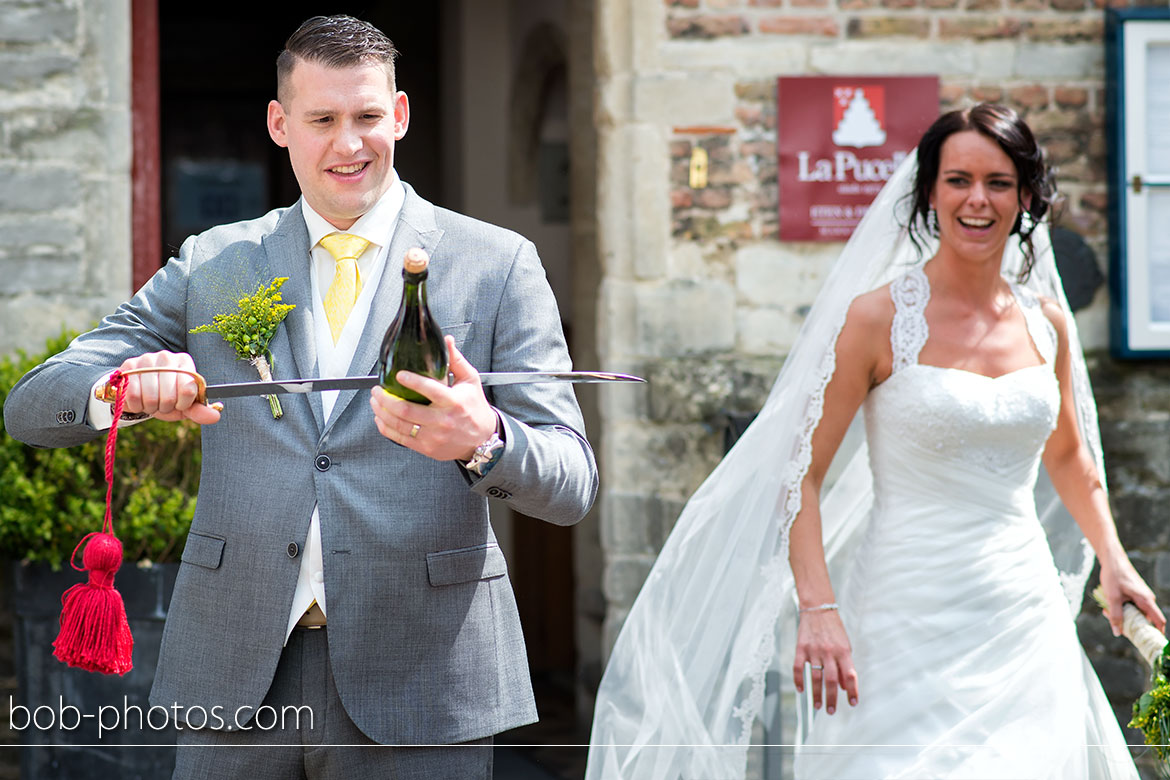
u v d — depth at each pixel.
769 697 4.82
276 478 2.99
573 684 8.70
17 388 3.05
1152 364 6.49
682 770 4.07
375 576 2.95
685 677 4.10
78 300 5.93
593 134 8.05
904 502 3.86
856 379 3.93
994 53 6.45
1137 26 6.30
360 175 3.02
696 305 6.32
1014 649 3.72
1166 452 6.47
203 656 3.00
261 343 3.01
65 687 5.19
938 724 3.67
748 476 4.02
